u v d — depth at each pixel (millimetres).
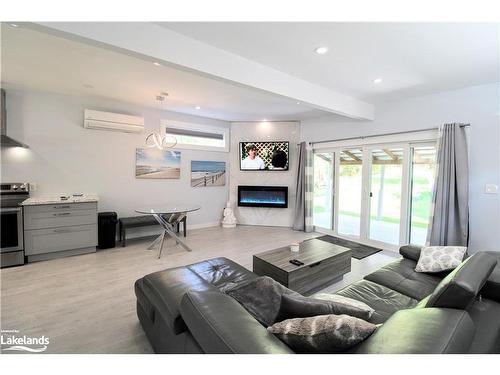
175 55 2105
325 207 5273
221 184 5875
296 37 2162
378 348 879
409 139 3795
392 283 2014
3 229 3143
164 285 1676
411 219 3955
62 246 3570
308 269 2521
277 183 5812
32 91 3711
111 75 3105
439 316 1010
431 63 2600
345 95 3672
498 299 1568
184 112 5020
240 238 4770
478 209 3193
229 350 915
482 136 3150
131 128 4375
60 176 3975
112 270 3160
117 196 4492
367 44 2244
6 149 3590
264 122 5801
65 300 2418
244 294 1500
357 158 4637
